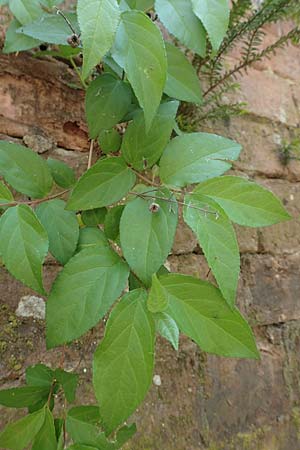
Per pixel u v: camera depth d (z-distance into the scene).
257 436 0.51
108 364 0.30
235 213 0.34
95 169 0.34
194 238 0.53
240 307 0.55
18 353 0.41
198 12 0.36
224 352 0.32
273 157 0.64
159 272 0.36
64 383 0.34
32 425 0.32
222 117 0.57
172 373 0.48
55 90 0.48
